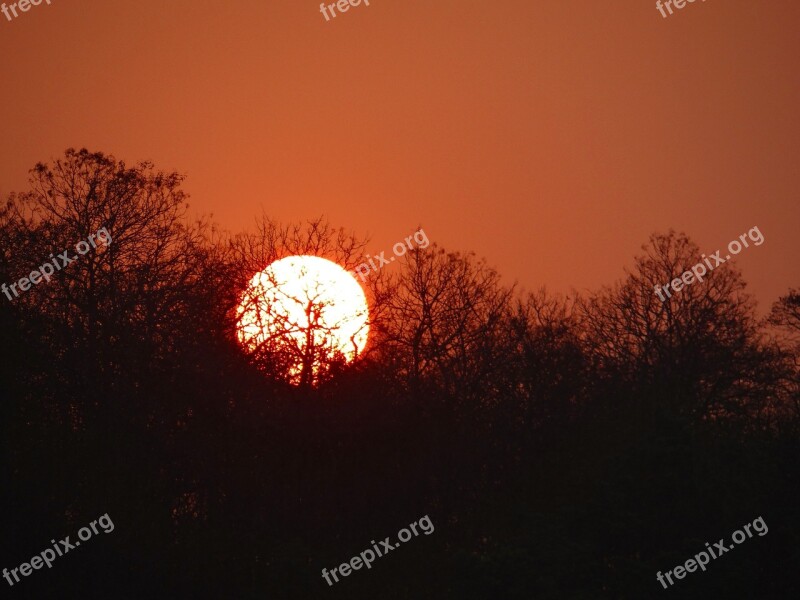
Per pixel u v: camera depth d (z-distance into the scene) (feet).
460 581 331.77
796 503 379.55
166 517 374.84
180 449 383.24
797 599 342.23
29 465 366.84
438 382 449.48
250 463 384.68
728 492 367.45
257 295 425.69
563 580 330.34
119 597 343.87
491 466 416.87
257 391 393.50
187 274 429.79
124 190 441.27
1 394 367.86
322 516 383.65
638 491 360.89
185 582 352.08
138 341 402.52
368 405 397.80
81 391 394.32
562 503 391.24
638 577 332.19
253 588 351.67
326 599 353.31
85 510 362.74
